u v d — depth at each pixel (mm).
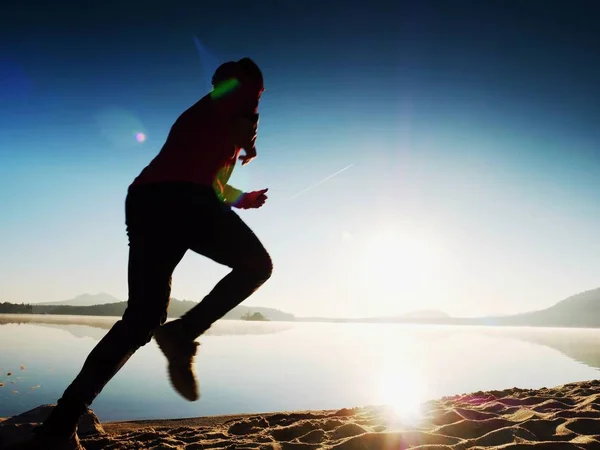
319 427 2766
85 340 14008
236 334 22375
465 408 3195
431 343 18984
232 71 1605
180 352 1521
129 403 5266
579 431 2205
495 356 12961
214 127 1577
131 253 1537
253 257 1549
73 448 1688
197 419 3600
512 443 1980
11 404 4840
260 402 5613
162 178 1508
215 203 1529
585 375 8805
